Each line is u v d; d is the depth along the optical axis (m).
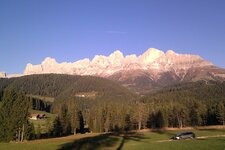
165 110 190.50
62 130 157.50
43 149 77.06
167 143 89.19
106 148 81.06
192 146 76.38
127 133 150.38
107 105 191.50
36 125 174.75
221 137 104.06
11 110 119.25
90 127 186.25
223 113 181.38
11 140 116.69
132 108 189.00
